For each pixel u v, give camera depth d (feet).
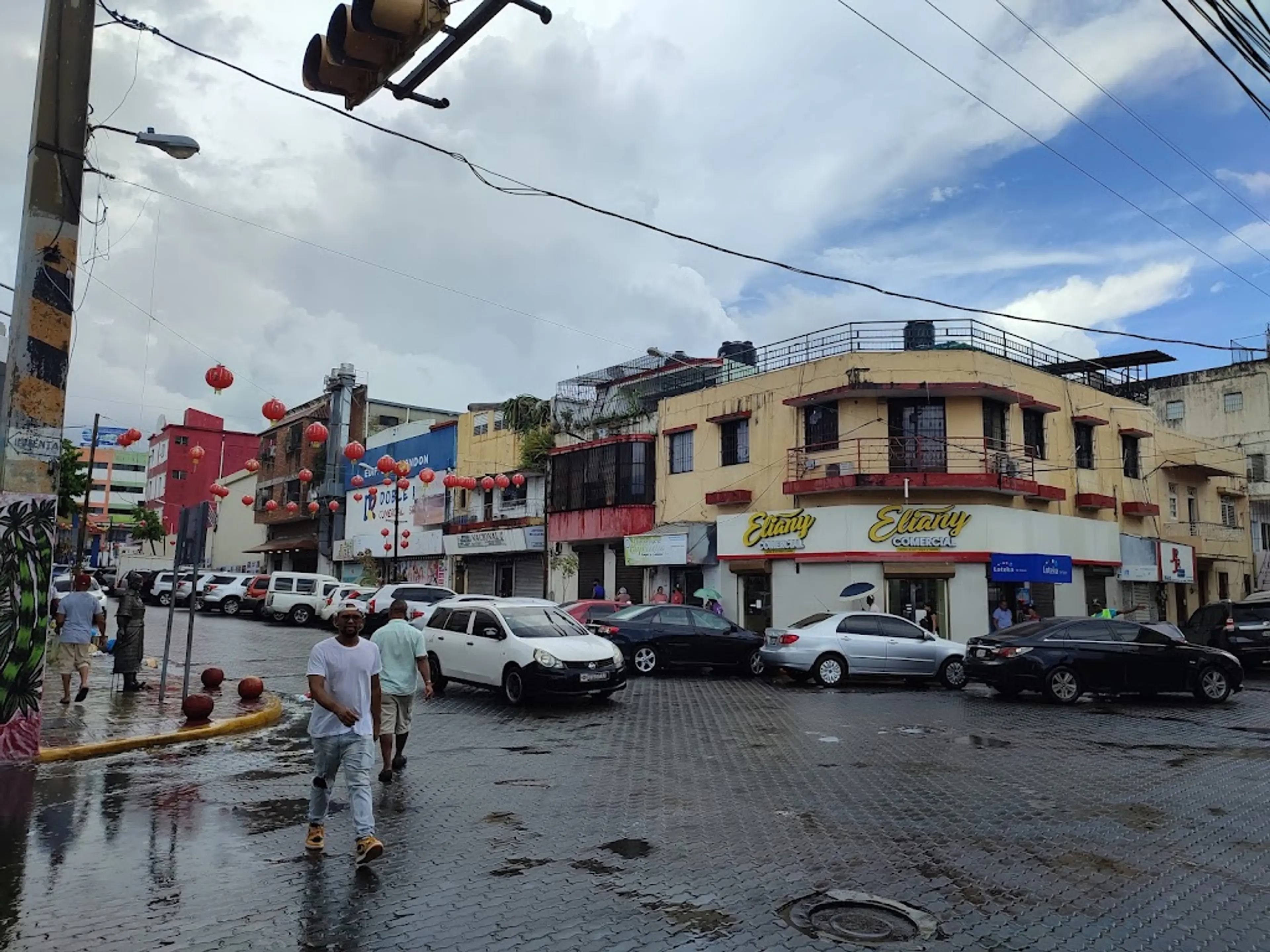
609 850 20.49
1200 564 106.83
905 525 74.69
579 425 104.53
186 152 32.96
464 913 16.52
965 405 76.89
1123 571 88.63
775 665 57.57
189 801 24.86
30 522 29.50
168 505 230.27
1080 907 17.11
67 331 30.48
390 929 15.72
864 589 73.67
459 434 125.39
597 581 97.60
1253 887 18.31
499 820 23.02
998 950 15.10
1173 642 49.16
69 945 14.97
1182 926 16.21
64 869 18.90
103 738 32.42
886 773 29.12
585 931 15.72
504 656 44.70
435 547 125.80
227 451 239.71
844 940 15.44
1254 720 42.19
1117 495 92.73
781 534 78.95
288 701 46.26
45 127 30.19
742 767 29.96
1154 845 21.18
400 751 29.09
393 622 29.17
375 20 16.96
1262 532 124.47
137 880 18.21
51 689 44.52
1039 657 48.11
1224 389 130.41
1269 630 67.05
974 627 74.08
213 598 124.67
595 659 44.21
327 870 18.92
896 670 56.29
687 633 60.95
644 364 117.19
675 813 23.77
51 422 30.01
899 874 18.89
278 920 16.12
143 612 45.47
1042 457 83.61
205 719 36.76
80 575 41.22
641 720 40.50
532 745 34.06
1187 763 31.22
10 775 28.12
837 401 78.54
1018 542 76.69
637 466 93.71
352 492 149.48
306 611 108.06
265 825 22.47
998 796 25.89
